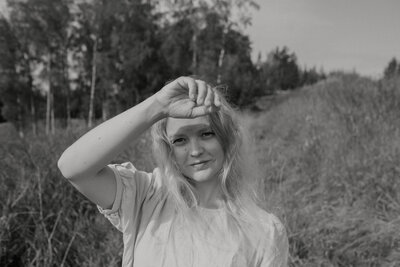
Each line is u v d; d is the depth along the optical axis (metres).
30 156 4.40
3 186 3.68
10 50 29.58
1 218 3.16
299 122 8.89
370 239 3.43
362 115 6.42
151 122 1.31
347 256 3.24
